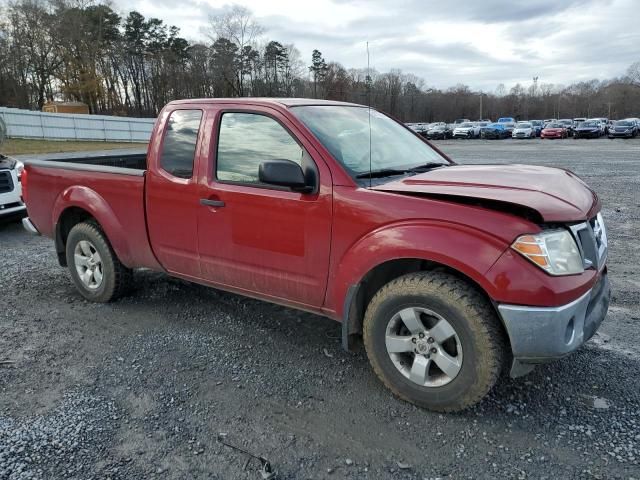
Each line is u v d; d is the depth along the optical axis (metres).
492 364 2.62
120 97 69.19
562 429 2.67
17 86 58.94
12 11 57.94
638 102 101.81
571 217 2.57
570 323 2.58
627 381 3.13
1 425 2.74
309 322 4.16
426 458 2.47
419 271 2.86
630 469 2.35
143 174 4.00
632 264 5.64
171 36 70.19
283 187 3.25
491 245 2.54
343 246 3.00
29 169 4.96
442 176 3.12
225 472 2.38
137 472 2.38
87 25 59.47
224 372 3.34
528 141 41.69
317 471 2.39
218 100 3.68
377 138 3.68
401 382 2.92
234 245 3.52
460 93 102.69
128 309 4.47
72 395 3.06
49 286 5.14
